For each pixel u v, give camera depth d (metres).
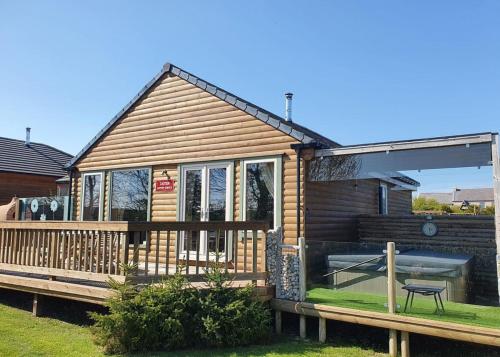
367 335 6.45
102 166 11.84
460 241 9.36
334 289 7.21
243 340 5.84
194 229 6.38
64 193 15.84
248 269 8.66
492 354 5.70
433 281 6.64
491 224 9.05
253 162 9.10
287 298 6.66
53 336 6.14
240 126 9.37
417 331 5.42
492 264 7.74
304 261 6.65
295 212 8.36
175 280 5.95
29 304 8.49
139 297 5.67
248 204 9.07
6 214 12.88
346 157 8.14
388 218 10.33
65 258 7.04
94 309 7.75
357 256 7.05
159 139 10.77
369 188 12.14
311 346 5.94
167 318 5.62
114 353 5.42
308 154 8.32
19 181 18.09
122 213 11.28
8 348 5.41
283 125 8.65
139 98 11.29
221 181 9.61
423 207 23.38
